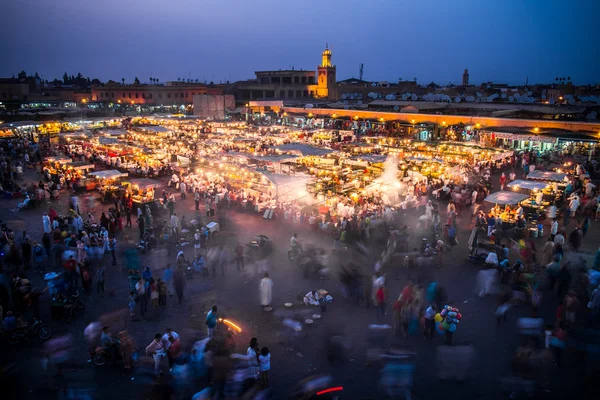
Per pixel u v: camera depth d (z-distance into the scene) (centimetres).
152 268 1880
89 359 1248
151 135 5331
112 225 2244
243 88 9750
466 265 1880
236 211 2747
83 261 1797
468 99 6131
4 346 1302
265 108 7325
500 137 4134
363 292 1608
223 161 3481
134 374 1184
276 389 1116
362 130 5644
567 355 1207
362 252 2036
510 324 1403
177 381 1141
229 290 1680
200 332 1373
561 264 1631
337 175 3347
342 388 1112
